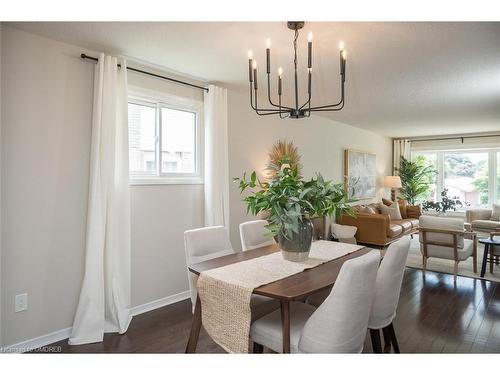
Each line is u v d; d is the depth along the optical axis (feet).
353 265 4.65
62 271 8.17
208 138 11.61
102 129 8.57
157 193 10.34
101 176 8.53
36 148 7.73
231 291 5.46
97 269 8.33
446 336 8.23
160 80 10.43
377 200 24.97
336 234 18.01
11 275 7.36
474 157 24.40
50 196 7.97
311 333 4.93
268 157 14.61
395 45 8.25
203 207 11.77
